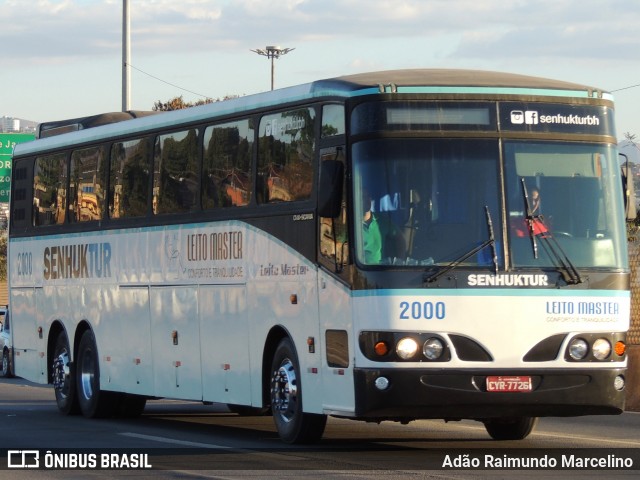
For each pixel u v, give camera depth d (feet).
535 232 51.55
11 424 72.54
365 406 50.67
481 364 50.62
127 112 81.76
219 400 63.21
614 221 52.90
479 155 51.75
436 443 59.21
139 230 71.46
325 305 53.67
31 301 85.30
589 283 51.85
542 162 52.31
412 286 50.44
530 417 54.54
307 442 57.88
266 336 58.90
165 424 72.38
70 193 80.23
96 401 75.92
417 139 51.55
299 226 55.98
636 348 77.25
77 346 79.10
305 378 55.62
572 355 51.44
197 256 65.31
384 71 54.90
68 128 83.41
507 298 50.93
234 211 61.82
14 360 87.76
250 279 60.23
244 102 61.62
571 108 53.01
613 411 52.08
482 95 52.21
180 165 67.51
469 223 51.24
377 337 50.49
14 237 88.07
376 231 51.08
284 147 57.82
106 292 75.15
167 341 68.18
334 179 51.57
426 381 50.29
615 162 53.47
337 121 53.21
